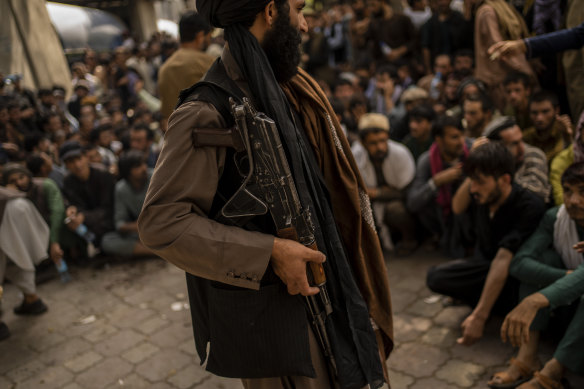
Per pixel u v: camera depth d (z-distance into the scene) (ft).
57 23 33.94
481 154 8.11
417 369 8.52
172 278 12.98
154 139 18.43
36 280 13.44
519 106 11.28
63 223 13.76
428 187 11.79
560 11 12.07
